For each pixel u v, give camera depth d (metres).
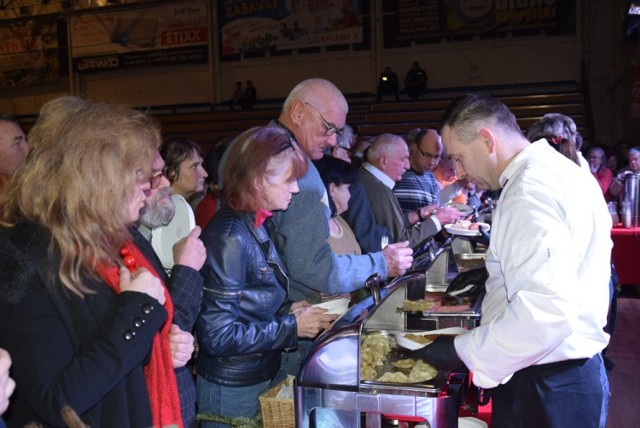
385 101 11.77
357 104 11.92
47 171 1.07
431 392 1.45
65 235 1.04
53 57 13.30
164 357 1.22
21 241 1.04
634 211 4.95
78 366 1.02
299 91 2.10
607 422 2.89
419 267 2.23
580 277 1.49
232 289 1.60
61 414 0.99
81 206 1.06
